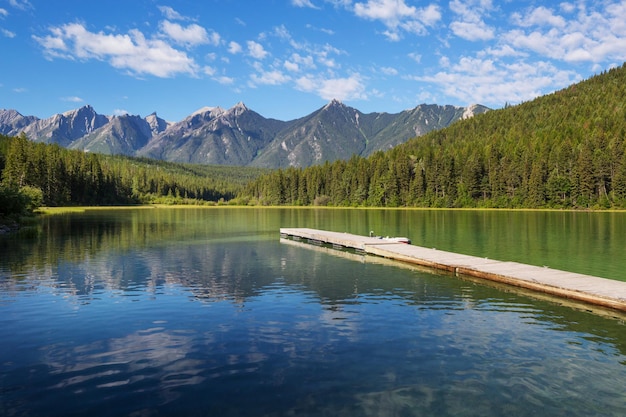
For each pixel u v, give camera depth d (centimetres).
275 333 1667
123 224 7719
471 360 1415
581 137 16762
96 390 1189
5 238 5144
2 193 6906
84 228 6700
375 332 1688
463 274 2931
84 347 1518
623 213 11600
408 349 1506
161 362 1383
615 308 2009
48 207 14675
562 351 1502
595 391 1207
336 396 1162
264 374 1295
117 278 2756
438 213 12481
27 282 2616
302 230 5853
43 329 1717
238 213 13588
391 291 2409
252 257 3747
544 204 14350
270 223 8344
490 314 1948
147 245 4559
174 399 1141
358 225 7725
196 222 8544
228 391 1186
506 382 1256
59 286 2506
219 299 2209
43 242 4731
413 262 3434
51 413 1069
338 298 2239
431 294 2339
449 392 1191
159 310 1994
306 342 1570
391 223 8181
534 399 1158
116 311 1975
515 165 15300
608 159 13400
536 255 3806
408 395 1171
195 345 1537
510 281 2581
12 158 13950
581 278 2522
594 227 6812
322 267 3234
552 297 2270
